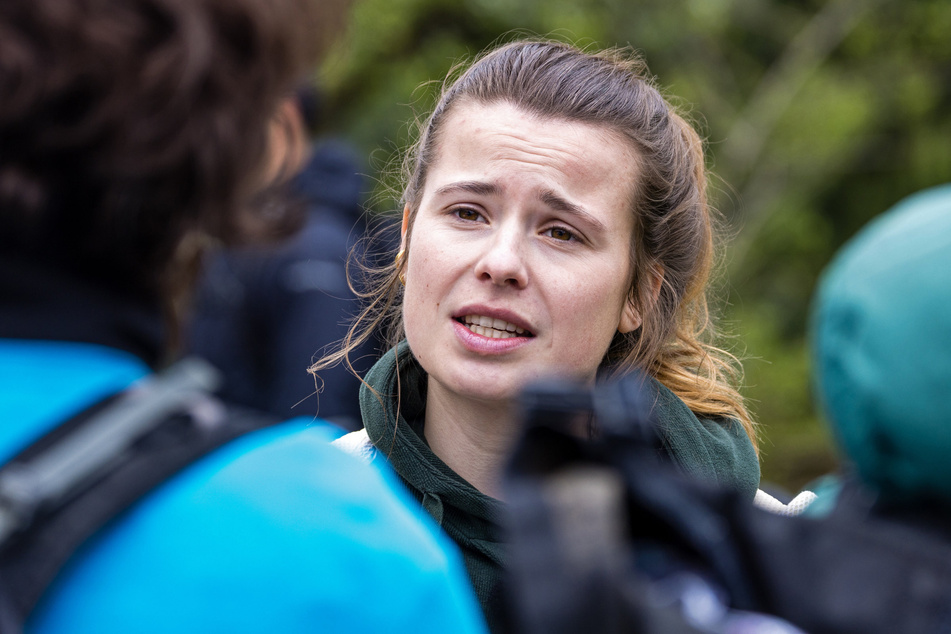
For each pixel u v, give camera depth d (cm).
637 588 162
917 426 176
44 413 153
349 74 1496
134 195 158
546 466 175
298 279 567
